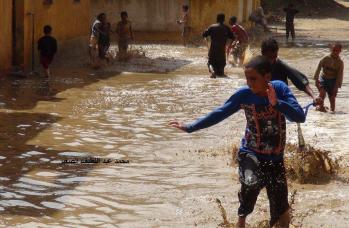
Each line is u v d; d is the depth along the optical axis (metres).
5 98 17.38
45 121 14.46
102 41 25.48
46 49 21.61
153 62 27.19
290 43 38.44
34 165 10.76
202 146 12.40
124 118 15.05
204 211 8.64
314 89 20.59
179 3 38.09
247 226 7.95
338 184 10.00
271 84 6.93
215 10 38.94
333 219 8.35
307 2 64.88
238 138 13.12
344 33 46.81
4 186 9.54
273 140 7.14
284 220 7.46
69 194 9.26
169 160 11.33
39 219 8.20
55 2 25.08
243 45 26.59
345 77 23.25
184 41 35.34
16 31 22.31
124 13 27.17
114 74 23.20
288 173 10.23
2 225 7.92
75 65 25.16
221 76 23.25
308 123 14.71
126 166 10.86
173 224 8.12
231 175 10.44
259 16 45.91
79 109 16.06
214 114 7.09
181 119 15.09
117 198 9.15
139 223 8.14
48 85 20.02
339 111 16.44
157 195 9.33
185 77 22.94
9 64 21.78
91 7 38.56
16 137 12.78
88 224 8.06
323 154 10.52
